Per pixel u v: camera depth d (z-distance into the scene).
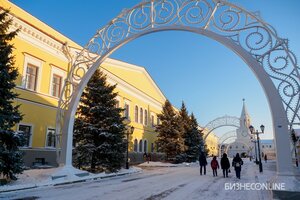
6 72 11.34
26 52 19.34
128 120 36.03
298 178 9.20
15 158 11.20
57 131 14.92
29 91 19.47
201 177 17.41
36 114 19.95
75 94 15.02
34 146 19.42
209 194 9.98
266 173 21.20
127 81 37.47
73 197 9.06
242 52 10.84
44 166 19.53
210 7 12.26
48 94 21.25
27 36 19.48
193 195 9.71
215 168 18.55
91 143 17.69
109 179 15.54
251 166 33.84
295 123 9.52
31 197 9.05
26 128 19.17
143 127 41.50
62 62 22.97
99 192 10.25
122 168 21.05
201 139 47.38
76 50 23.50
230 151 86.44
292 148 9.52
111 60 33.50
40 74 20.59
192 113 46.56
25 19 19.27
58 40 22.00
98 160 17.78
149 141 43.50
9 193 9.78
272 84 10.06
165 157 36.72
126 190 10.86
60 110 15.37
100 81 19.23
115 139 18.08
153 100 46.31
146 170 24.45
